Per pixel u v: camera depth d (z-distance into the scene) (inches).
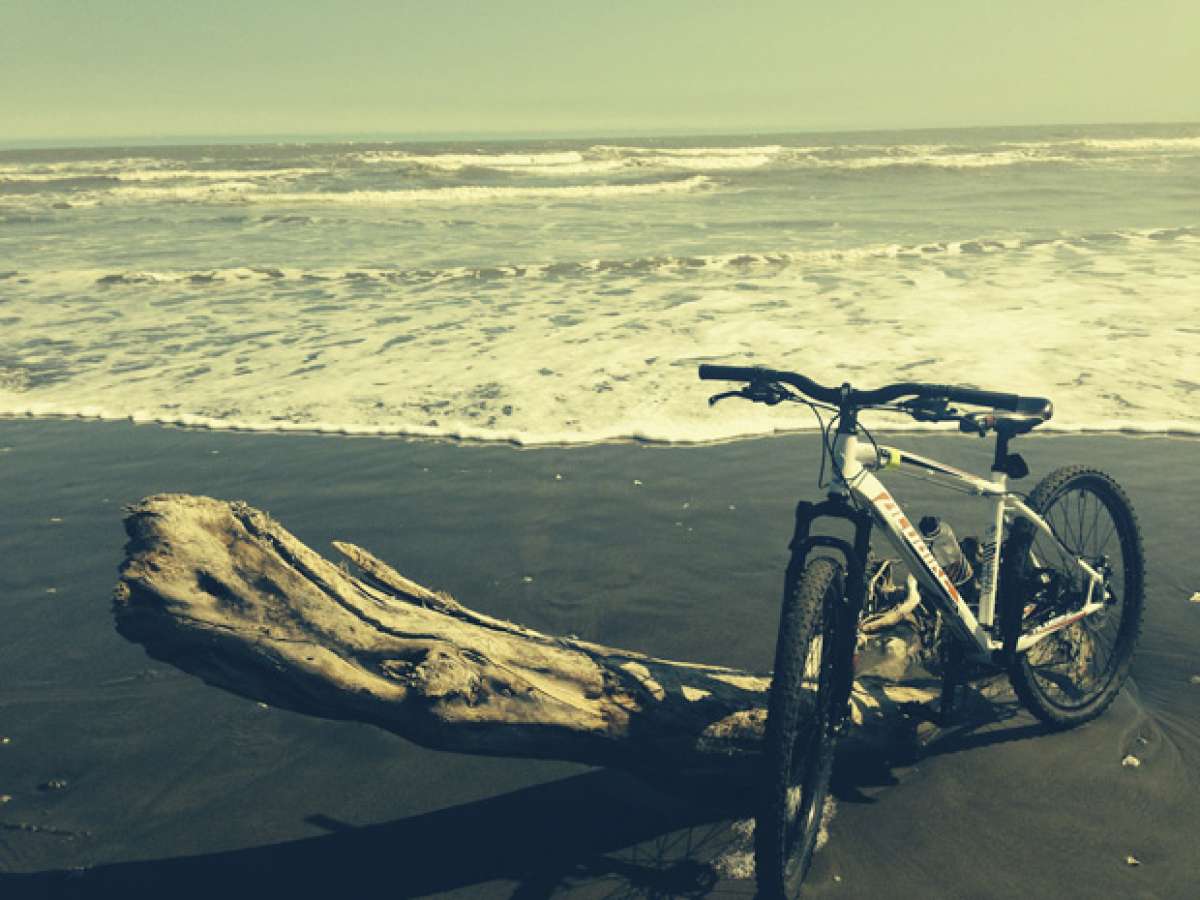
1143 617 166.4
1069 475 136.5
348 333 433.1
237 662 101.7
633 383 340.2
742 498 239.0
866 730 124.0
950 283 532.1
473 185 1434.5
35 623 177.2
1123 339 379.9
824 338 398.0
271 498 242.4
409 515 230.4
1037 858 108.8
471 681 105.6
